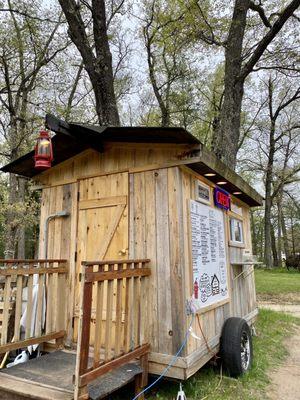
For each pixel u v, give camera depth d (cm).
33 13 1262
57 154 414
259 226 3322
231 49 857
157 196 349
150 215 351
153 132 325
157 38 1174
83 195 408
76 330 372
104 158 399
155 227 345
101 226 385
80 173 417
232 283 481
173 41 1102
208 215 407
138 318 314
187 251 336
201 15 922
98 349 249
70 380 264
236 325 397
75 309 379
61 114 1353
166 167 349
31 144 1221
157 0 1120
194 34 957
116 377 274
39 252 433
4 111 1341
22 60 1318
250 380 375
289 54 987
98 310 252
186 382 349
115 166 388
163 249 335
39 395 235
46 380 265
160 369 312
